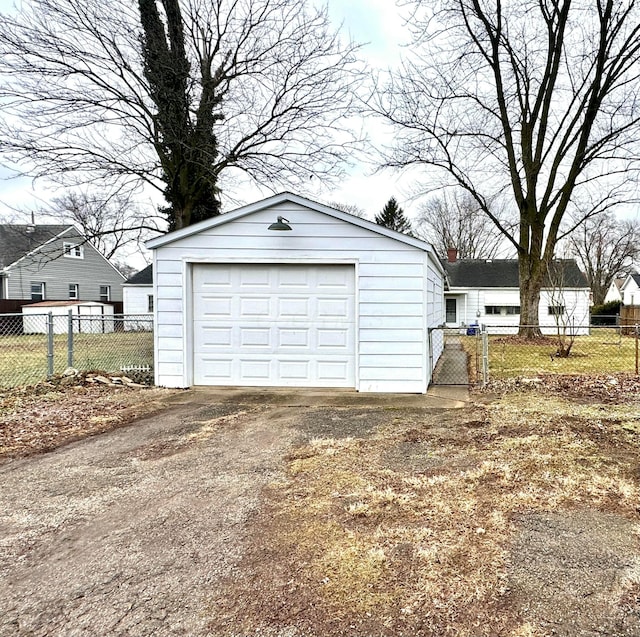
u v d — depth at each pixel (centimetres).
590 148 1438
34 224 2188
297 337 697
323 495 312
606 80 1377
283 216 678
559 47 1434
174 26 1141
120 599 204
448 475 345
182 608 197
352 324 689
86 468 373
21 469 371
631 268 3716
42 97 997
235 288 700
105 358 1049
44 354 1166
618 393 652
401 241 667
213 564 230
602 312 2927
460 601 199
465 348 1426
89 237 1270
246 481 341
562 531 258
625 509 285
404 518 277
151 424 509
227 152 1228
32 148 1016
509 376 839
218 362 707
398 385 674
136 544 252
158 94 1128
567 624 184
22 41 947
